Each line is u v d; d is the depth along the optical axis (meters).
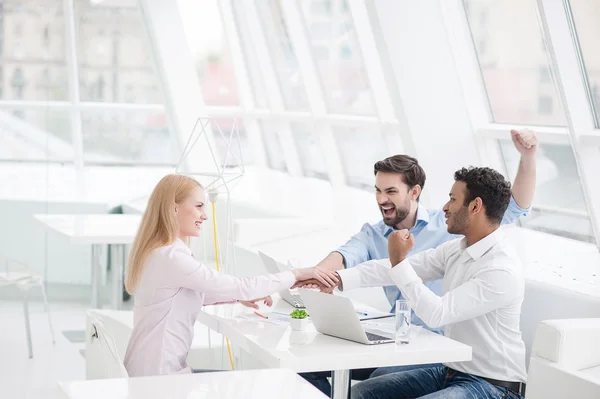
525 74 5.02
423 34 5.14
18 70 6.70
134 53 7.93
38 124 6.83
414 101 5.22
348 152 7.44
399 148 6.42
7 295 6.60
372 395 3.42
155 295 3.25
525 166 3.82
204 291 3.29
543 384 3.58
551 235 5.36
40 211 6.91
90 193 7.32
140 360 3.25
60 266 6.80
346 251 3.93
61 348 6.02
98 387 2.28
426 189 5.36
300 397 2.21
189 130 8.21
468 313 3.25
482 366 3.31
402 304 3.12
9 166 6.71
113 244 6.35
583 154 4.58
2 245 6.67
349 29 6.90
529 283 4.30
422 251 3.91
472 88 5.31
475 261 3.37
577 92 4.48
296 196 7.66
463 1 5.16
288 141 8.48
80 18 7.65
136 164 7.84
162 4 7.95
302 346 3.05
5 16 6.61
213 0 8.99
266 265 4.13
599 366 3.67
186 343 3.32
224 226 6.97
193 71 8.16
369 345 3.09
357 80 7.02
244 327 3.35
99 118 7.63
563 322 3.65
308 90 7.49
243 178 8.57
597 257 4.85
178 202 3.35
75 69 7.01
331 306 3.10
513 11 4.91
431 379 3.51
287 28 7.59
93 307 6.57
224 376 2.42
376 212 6.70
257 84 9.06
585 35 4.34
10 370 5.46
